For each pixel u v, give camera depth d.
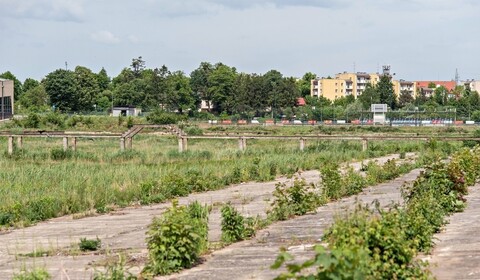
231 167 33.25
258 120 107.94
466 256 12.77
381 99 135.50
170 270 12.77
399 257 10.55
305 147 46.19
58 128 79.75
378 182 28.70
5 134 46.06
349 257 7.70
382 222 11.32
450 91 178.88
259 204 23.53
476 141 47.88
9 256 15.57
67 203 23.12
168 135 64.44
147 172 30.67
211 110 142.25
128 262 14.01
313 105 144.00
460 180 19.59
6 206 22.20
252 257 13.91
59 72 122.81
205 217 18.22
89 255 15.24
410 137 47.34
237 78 130.88
